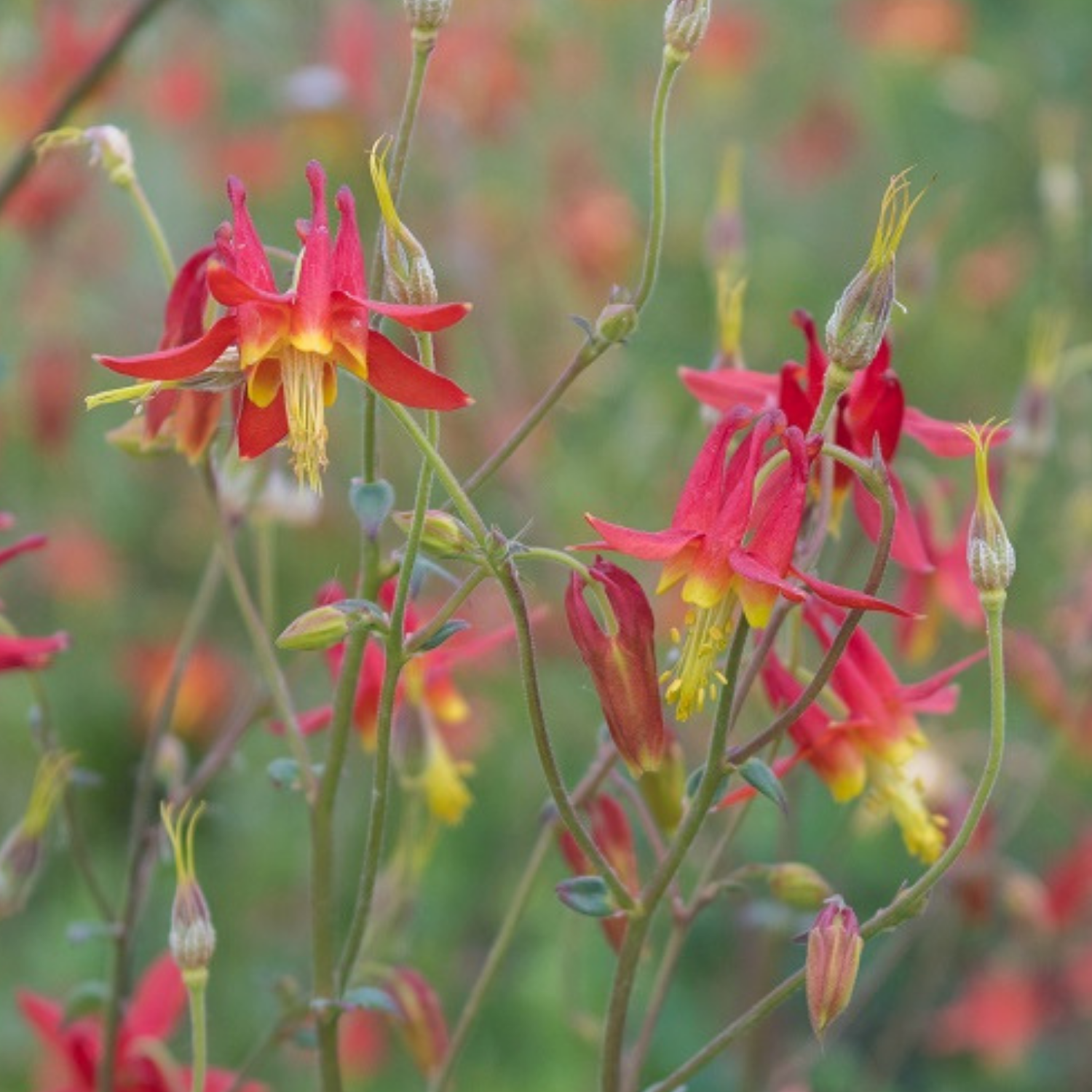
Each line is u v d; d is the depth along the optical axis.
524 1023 8.80
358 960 5.39
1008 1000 9.32
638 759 4.23
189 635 5.61
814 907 4.76
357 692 5.21
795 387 4.46
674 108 14.24
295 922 9.60
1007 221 13.41
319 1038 4.73
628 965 4.37
